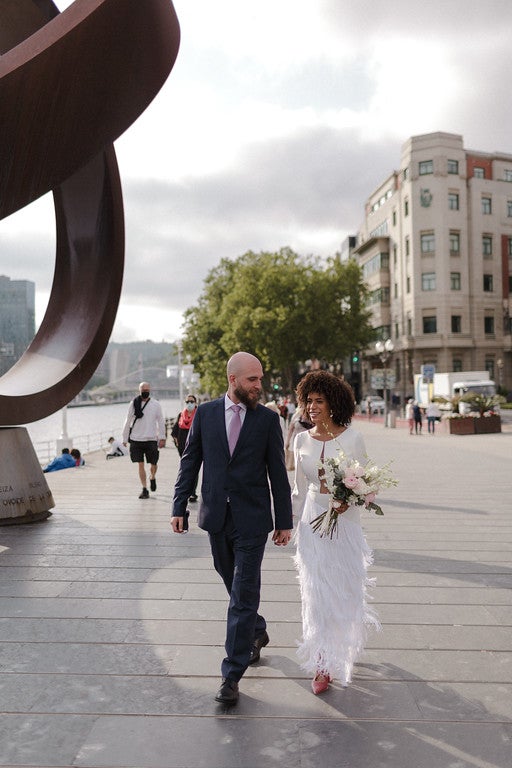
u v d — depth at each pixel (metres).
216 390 57.69
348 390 3.64
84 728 2.99
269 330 47.12
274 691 3.38
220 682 3.49
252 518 3.45
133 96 6.80
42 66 5.68
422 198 56.78
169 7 6.14
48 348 8.78
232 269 58.03
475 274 57.50
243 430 3.50
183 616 4.54
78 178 8.79
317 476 3.57
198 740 2.88
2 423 7.54
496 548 6.61
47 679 3.53
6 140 6.15
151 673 3.60
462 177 57.12
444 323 56.16
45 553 6.39
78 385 8.40
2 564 5.97
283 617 4.54
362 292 51.38
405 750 2.79
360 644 3.47
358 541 3.53
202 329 57.09
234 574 3.45
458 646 3.98
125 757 2.74
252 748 2.81
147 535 7.25
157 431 10.30
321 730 2.97
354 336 50.06
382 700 3.27
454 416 27.17
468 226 57.78
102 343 8.67
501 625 4.35
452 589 5.17
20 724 3.04
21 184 6.78
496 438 24.27
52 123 6.31
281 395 57.38
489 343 57.53
